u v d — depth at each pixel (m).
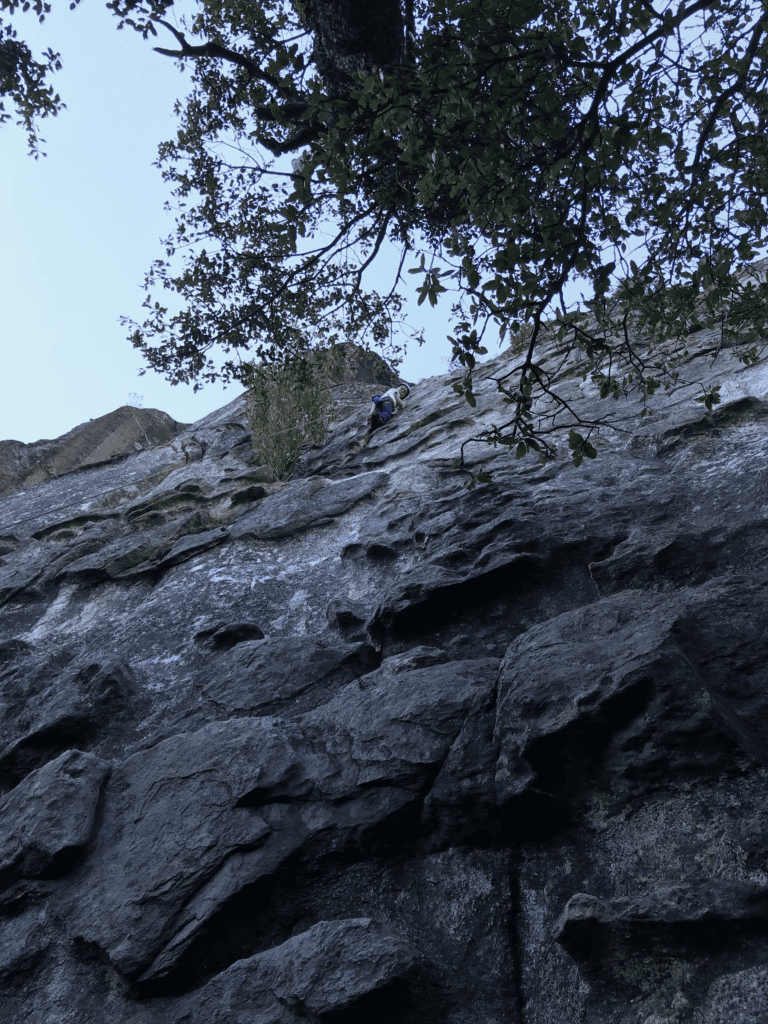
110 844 3.92
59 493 12.54
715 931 2.53
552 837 3.33
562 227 3.50
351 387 14.76
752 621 3.65
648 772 3.14
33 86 5.14
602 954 2.74
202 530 8.18
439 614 5.08
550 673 3.65
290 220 3.71
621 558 4.72
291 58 3.55
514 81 3.23
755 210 3.81
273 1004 2.97
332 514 7.77
